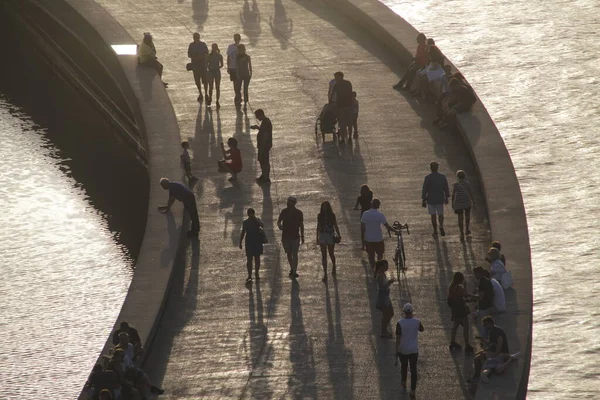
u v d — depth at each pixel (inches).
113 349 2652.6
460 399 2608.3
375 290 3085.6
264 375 2733.8
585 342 3700.8
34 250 4028.1
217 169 3814.0
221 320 2974.9
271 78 4591.5
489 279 2847.0
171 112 4163.4
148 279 3063.5
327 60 4768.7
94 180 4704.7
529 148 5251.0
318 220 3117.6
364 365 2755.9
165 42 5012.3
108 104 5182.1
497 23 6796.3
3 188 4571.9
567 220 4596.5
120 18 5319.9
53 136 5162.4
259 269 3206.2
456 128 4067.4
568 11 6899.6
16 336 3371.1
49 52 5954.7
